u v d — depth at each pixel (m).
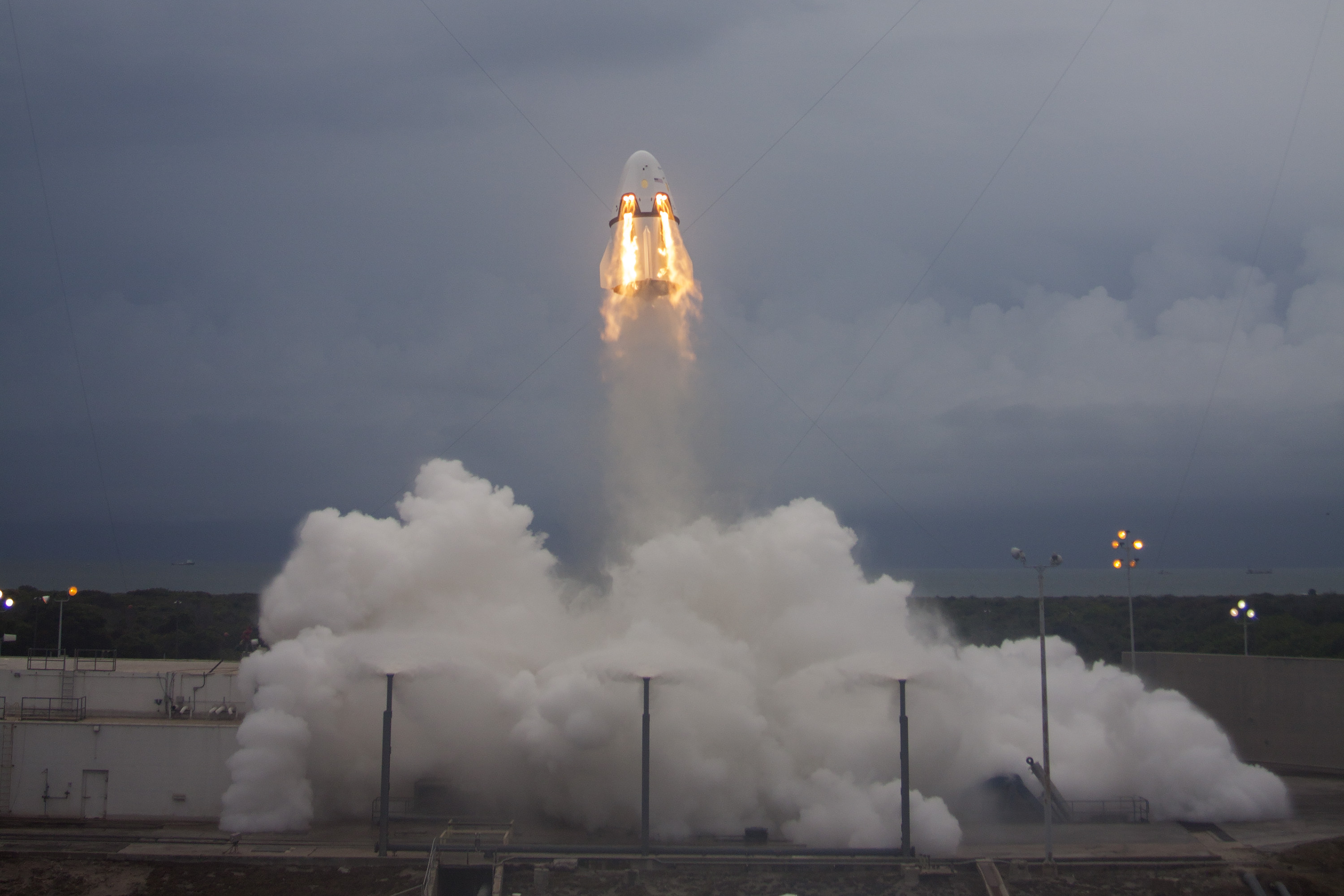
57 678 66.44
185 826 57.06
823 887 48.72
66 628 107.19
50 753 58.09
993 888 47.62
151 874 50.66
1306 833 55.66
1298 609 133.62
